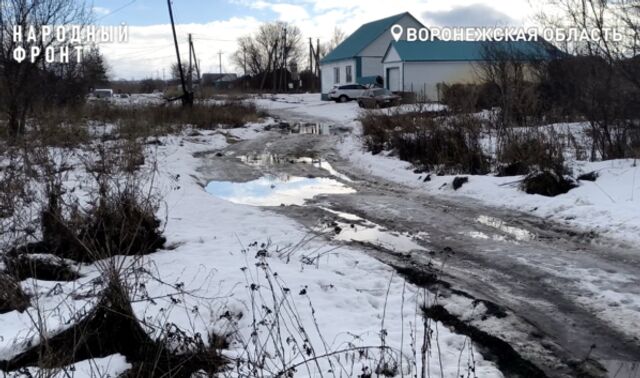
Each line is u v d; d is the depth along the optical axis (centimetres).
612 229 817
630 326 529
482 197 1092
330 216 988
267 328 486
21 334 466
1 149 1082
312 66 8012
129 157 1109
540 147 1204
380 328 522
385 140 1712
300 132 2638
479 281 654
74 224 672
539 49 1920
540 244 787
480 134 1507
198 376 421
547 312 565
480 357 475
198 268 643
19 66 1836
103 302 455
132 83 9381
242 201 1135
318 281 624
